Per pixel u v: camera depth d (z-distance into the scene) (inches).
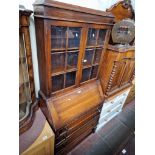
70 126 53.8
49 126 45.4
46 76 42.3
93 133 83.2
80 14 38.8
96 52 56.1
